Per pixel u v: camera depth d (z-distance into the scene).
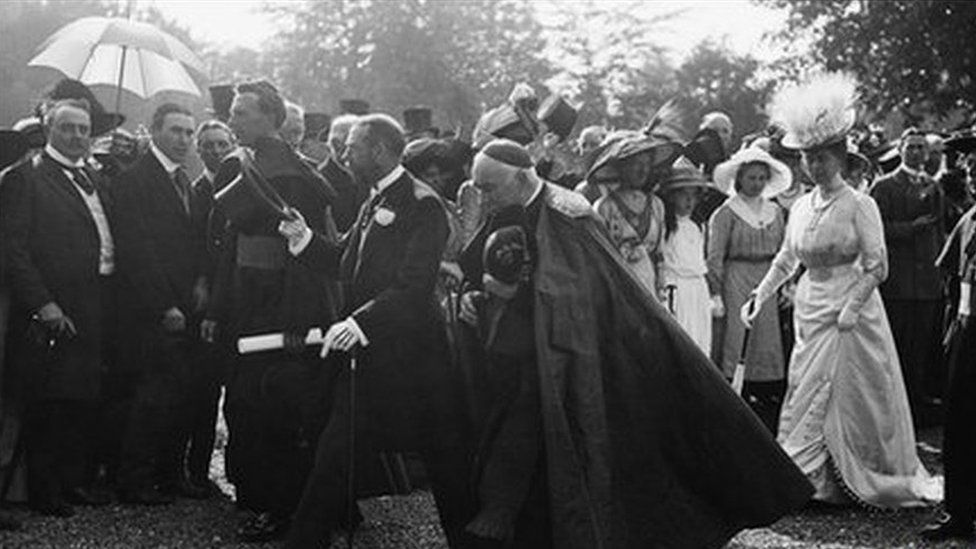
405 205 6.73
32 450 7.94
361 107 12.32
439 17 37.72
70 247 7.93
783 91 8.57
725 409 6.40
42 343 7.79
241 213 7.41
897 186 11.84
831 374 8.36
